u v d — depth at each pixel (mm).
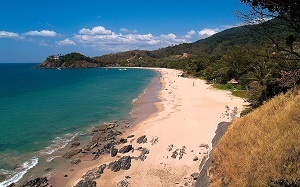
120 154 31281
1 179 25766
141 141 34562
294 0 11328
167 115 48500
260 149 14086
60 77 158125
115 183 24781
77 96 75875
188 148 30953
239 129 18562
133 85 106125
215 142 24906
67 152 32594
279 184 11742
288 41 12492
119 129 41844
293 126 14758
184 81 111375
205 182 17578
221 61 106688
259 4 12070
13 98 72375
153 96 74125
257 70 53938
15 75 178750
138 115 50875
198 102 59875
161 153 30312
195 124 40656
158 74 170875
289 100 19062
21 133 39469
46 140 36844
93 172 26766
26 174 26953
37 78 150625
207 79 103375
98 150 32906
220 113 47312
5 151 32500
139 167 27453
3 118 47969
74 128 42688
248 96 47312
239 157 14797
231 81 84062
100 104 62656
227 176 14719
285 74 28812
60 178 26344
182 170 26219
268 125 16344
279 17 12016
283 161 12406
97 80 133125
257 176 12609
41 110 55594
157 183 24234
